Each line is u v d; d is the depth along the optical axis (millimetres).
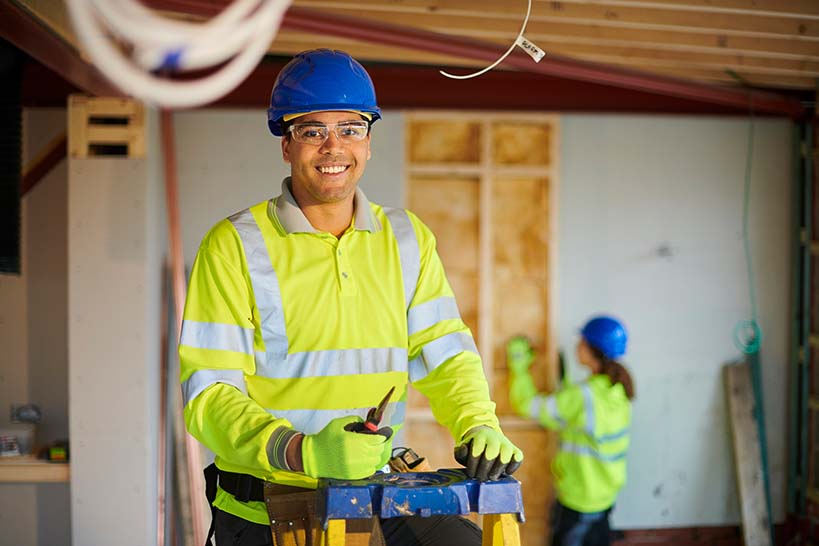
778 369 6270
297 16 3920
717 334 6215
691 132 6141
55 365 5605
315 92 2094
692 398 6207
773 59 5164
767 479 6102
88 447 4812
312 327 2166
